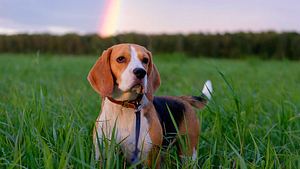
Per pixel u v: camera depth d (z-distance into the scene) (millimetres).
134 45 4098
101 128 3918
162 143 4227
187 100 4914
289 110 5598
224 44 34594
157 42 37156
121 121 3957
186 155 4102
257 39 33594
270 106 6832
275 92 8164
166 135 4336
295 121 5473
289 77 13312
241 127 4801
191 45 36875
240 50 33906
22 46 41062
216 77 12141
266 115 6012
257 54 33594
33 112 4875
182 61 24688
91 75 4105
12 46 41219
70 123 4367
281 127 5051
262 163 3867
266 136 4762
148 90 4066
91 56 35250
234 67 19047
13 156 3783
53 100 6418
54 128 4332
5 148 4109
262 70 17141
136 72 3830
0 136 4207
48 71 16734
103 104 4094
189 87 9523
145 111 3994
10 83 9875
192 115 4668
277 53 33125
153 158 4020
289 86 9828
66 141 3662
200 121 5199
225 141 4500
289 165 3855
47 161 3373
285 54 32938
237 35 34188
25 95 6523
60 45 39906
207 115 5566
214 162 4383
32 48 40719
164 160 4234
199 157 4391
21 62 20859
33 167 3650
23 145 3865
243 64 23000
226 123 4980
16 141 3693
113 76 4027
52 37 40281
